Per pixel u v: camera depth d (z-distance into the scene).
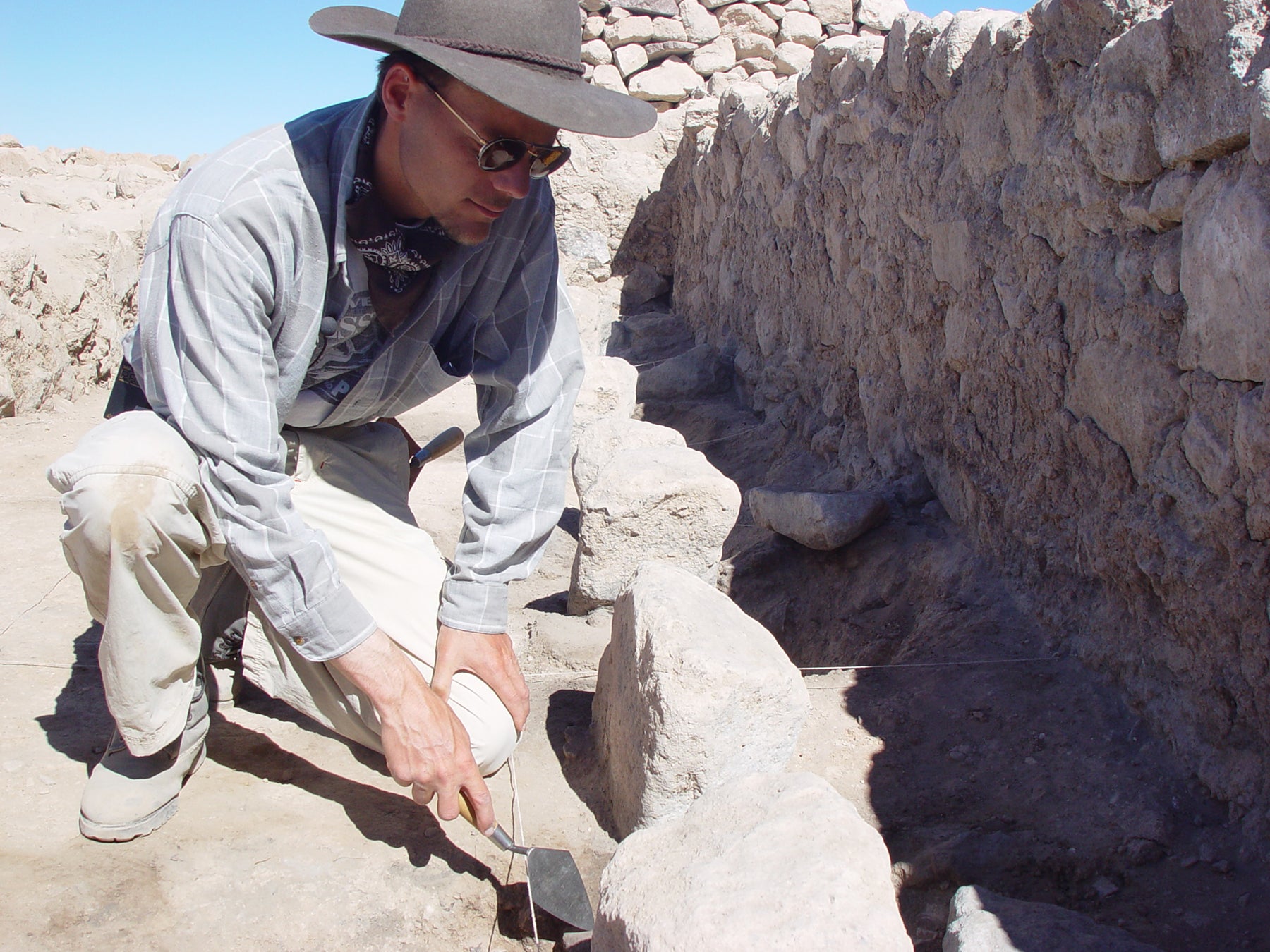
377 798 1.98
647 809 1.84
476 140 1.50
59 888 1.65
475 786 1.68
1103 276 2.50
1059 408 2.71
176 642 1.71
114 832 1.76
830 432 4.34
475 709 1.85
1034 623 2.83
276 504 1.59
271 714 2.24
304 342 1.69
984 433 3.14
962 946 1.59
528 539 1.91
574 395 1.99
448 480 4.12
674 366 5.70
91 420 4.93
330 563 1.63
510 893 1.77
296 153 1.60
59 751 2.02
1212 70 2.04
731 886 1.36
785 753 1.92
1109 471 2.50
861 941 1.26
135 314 6.12
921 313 3.50
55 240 5.40
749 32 7.93
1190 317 2.16
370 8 1.74
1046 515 2.81
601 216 7.64
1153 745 2.29
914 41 3.47
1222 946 1.74
